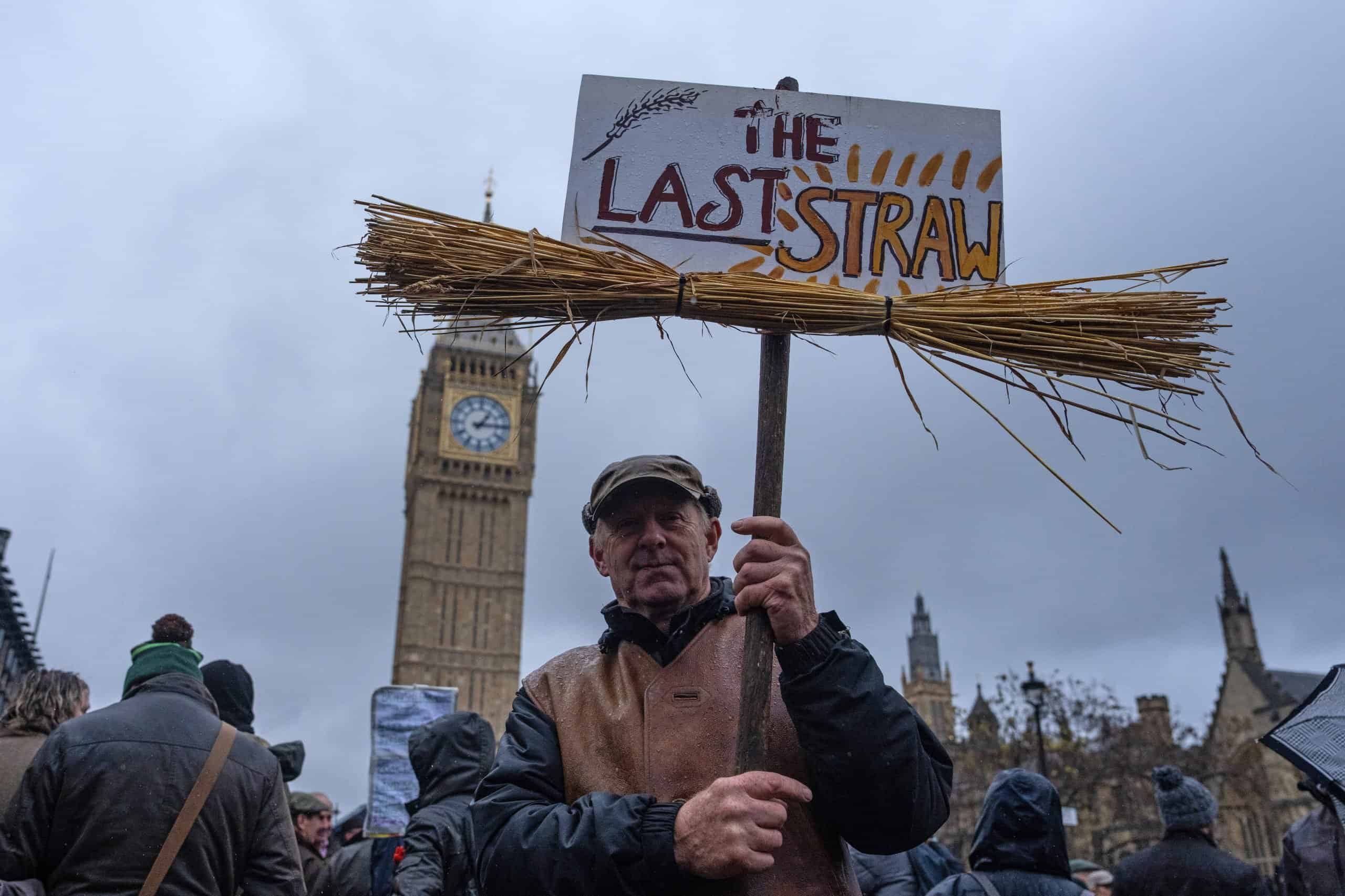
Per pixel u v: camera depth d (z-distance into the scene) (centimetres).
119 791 366
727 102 298
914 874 530
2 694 4188
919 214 292
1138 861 525
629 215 287
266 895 392
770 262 285
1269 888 518
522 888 246
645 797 249
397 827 719
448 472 8656
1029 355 269
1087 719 3506
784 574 252
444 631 8319
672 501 302
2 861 354
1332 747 396
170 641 428
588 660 304
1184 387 270
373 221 273
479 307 269
